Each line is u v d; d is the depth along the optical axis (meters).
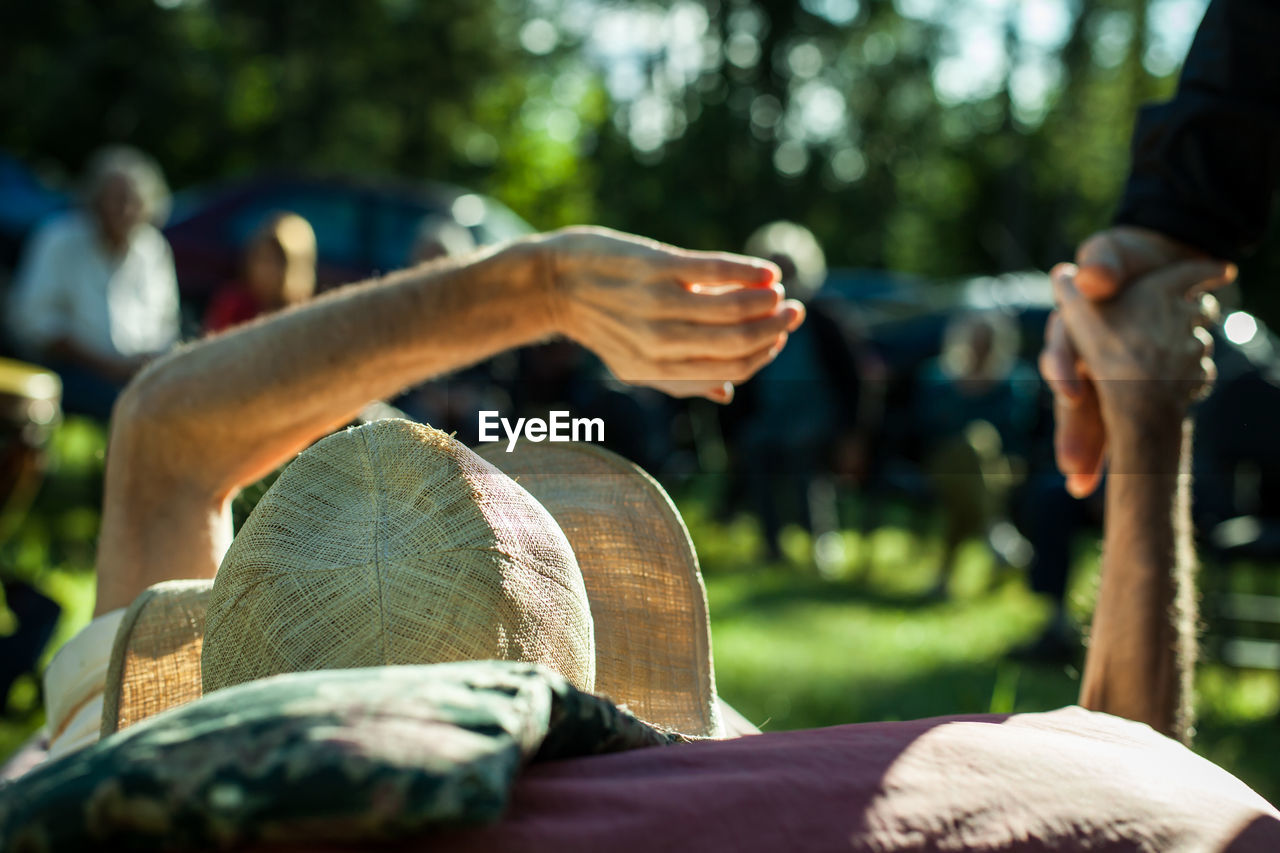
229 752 0.46
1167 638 1.01
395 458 0.69
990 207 26.16
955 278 26.75
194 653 0.88
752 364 0.99
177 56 17.12
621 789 0.54
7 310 5.20
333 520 0.67
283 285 4.64
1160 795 0.64
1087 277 1.05
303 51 18.69
